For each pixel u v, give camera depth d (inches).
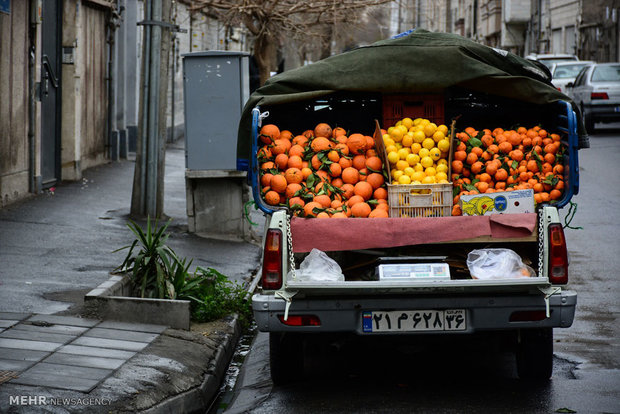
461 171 274.1
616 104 1066.1
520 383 255.0
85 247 407.2
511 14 2098.9
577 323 319.9
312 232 236.8
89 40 699.4
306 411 230.7
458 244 251.8
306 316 231.5
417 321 231.6
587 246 465.4
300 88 279.4
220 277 338.3
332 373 272.5
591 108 1073.5
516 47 2183.8
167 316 289.4
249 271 405.7
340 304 230.5
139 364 246.2
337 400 240.8
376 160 271.4
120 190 605.0
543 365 251.9
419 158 270.5
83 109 687.7
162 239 321.1
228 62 461.4
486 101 311.9
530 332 248.7
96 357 247.8
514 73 288.7
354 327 231.6
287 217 235.9
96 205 532.7
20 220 460.1
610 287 375.2
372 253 251.8
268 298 230.8
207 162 464.8
